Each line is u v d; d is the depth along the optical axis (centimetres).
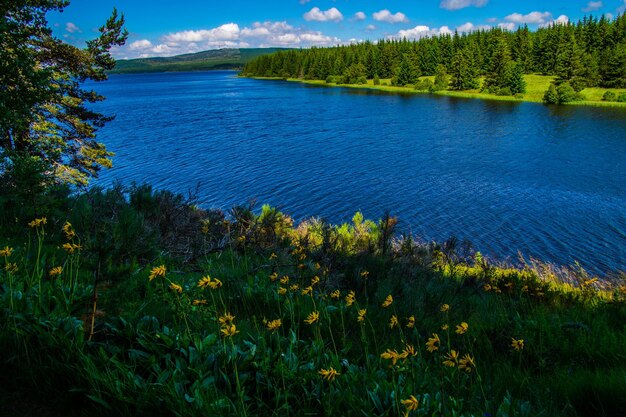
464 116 7962
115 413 247
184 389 258
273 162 4681
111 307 375
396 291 518
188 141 5869
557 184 3747
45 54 1889
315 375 283
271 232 870
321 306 438
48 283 375
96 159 2173
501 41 14250
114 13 2041
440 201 3341
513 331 435
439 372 348
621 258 2212
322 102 10894
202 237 741
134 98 13712
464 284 624
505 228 2728
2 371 283
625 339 415
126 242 476
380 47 18788
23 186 666
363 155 5059
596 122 6819
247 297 468
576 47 11988
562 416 294
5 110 1128
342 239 873
